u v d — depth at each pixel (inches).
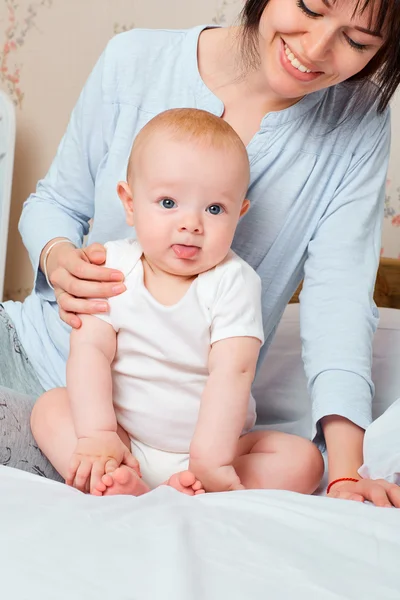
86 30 114.1
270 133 51.4
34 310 57.2
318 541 27.5
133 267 44.1
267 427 62.8
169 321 42.4
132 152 44.6
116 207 54.1
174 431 43.8
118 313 43.2
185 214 41.6
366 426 44.8
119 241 46.4
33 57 118.5
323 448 48.0
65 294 44.7
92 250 45.1
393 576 25.1
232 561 24.5
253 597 22.3
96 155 56.5
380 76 50.7
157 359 43.1
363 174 53.7
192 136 42.1
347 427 45.7
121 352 43.9
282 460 43.9
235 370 41.9
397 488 38.0
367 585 24.0
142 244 42.9
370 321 49.9
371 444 42.1
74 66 115.6
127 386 44.0
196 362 42.8
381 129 54.3
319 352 48.2
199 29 53.8
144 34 54.9
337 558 26.0
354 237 52.2
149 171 42.3
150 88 53.9
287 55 44.7
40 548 24.0
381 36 43.4
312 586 23.3
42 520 26.5
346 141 53.1
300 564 24.9
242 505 30.5
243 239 53.3
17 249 121.6
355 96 53.1
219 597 22.0
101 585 21.9
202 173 41.4
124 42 54.8
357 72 48.6
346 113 52.9
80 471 39.4
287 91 46.2
